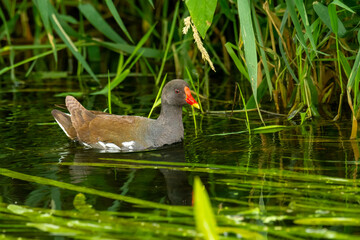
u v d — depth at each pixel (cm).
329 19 1016
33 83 1692
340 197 769
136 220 705
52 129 1212
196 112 1360
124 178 890
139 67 1905
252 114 1322
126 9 2150
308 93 1232
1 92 1570
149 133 1119
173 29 1509
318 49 1237
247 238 644
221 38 1770
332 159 948
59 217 721
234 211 730
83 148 1097
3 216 728
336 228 678
